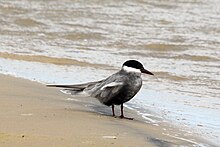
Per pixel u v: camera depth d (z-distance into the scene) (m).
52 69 19.00
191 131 11.80
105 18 30.09
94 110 12.65
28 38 25.03
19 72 17.69
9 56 20.81
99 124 10.98
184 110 14.05
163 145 10.17
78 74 18.48
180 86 17.62
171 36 26.59
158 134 11.00
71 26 27.83
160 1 34.94
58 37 25.67
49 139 9.48
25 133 9.70
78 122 10.95
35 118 10.92
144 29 28.00
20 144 9.06
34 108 11.88
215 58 22.75
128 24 28.91
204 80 18.75
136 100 14.73
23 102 12.41
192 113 13.76
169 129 11.73
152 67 20.64
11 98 12.73
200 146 10.58
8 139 9.27
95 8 32.38
